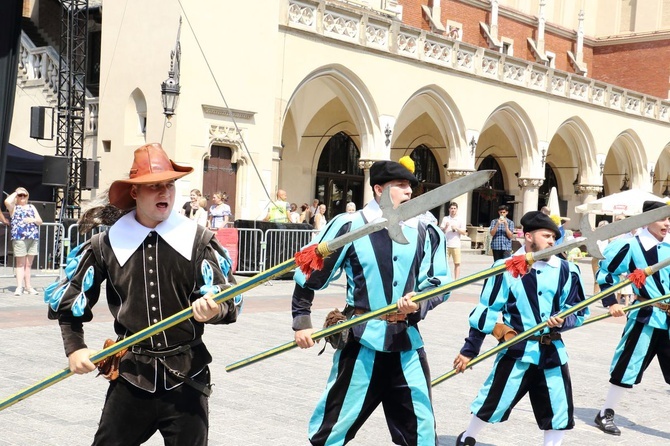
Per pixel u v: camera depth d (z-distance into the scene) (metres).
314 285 4.17
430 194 3.02
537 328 5.08
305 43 21.09
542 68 29.00
